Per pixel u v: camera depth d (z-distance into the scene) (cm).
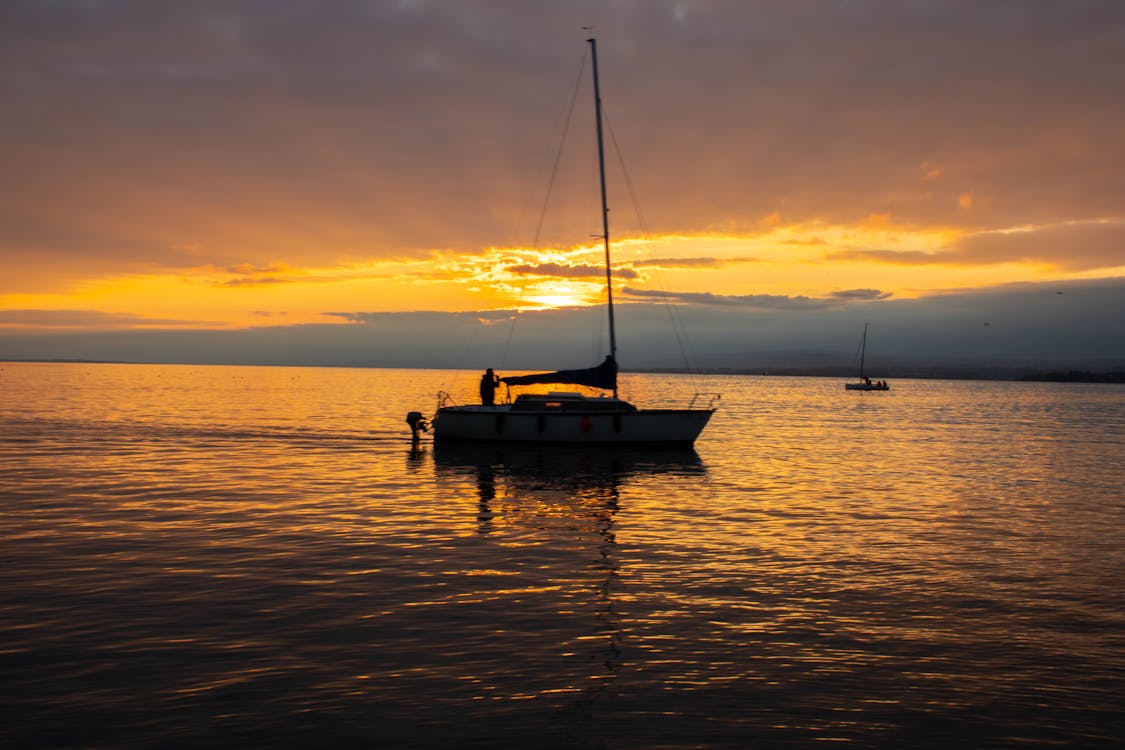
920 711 751
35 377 13838
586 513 1778
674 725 712
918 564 1328
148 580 1154
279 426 4153
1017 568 1307
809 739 691
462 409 3122
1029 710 756
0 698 742
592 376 3034
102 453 2805
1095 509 1902
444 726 701
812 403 8725
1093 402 10156
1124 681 830
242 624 965
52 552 1316
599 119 3105
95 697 748
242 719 708
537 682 802
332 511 1753
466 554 1360
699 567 1291
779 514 1794
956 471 2641
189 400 6894
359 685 786
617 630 969
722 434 4153
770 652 901
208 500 1864
